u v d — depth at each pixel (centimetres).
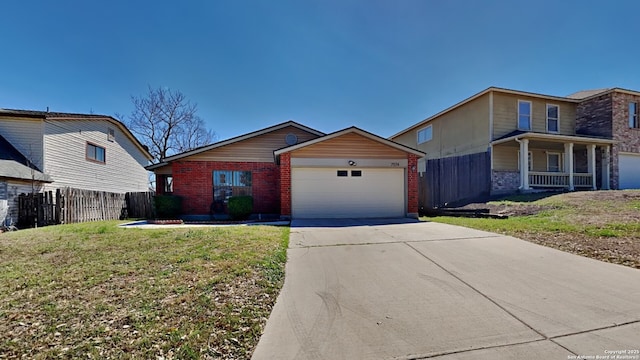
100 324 269
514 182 1418
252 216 1198
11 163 1045
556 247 535
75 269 421
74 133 1320
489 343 245
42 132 1158
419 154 1078
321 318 290
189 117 2786
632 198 916
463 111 1659
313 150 1037
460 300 329
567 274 401
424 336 256
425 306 316
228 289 352
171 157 1185
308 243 598
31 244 578
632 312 294
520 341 247
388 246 571
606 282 370
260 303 320
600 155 1548
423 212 1308
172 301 317
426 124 2020
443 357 226
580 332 260
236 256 475
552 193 1193
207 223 967
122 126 1678
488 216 955
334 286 374
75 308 300
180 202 1168
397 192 1073
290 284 380
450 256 499
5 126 1139
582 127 1616
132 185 1869
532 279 387
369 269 439
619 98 1518
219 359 222
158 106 2661
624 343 242
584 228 637
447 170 1516
